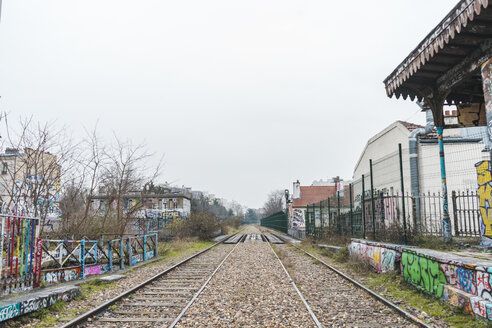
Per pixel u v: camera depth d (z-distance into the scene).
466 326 6.14
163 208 55.25
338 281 11.30
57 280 10.63
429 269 8.30
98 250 14.81
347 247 16.84
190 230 34.12
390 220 13.96
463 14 7.46
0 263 7.60
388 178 17.72
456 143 19.14
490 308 5.89
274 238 39.16
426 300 8.07
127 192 22.75
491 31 8.11
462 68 9.72
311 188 64.50
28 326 6.73
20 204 15.62
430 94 11.33
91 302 8.66
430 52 8.78
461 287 7.10
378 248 12.06
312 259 17.59
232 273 13.22
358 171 30.14
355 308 7.91
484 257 7.83
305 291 9.87
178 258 18.80
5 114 14.04
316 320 6.84
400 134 21.22
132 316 7.43
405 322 6.75
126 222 19.97
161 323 6.95
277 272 13.21
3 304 6.59
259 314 7.50
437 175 19.03
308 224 30.94
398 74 10.45
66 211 18.22
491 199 9.79
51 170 17.08
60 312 7.77
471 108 11.58
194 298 8.79
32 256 8.80
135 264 15.39
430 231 13.32
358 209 18.33
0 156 15.77
